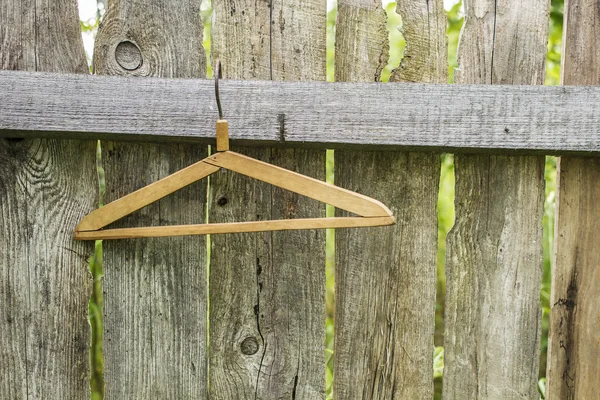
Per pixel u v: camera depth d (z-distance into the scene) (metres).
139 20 1.49
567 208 1.51
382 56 1.48
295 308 1.53
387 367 1.54
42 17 1.49
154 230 1.45
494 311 1.53
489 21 1.48
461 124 1.44
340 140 1.45
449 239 1.52
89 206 1.52
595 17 1.49
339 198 1.40
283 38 1.48
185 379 1.54
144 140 1.48
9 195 1.51
